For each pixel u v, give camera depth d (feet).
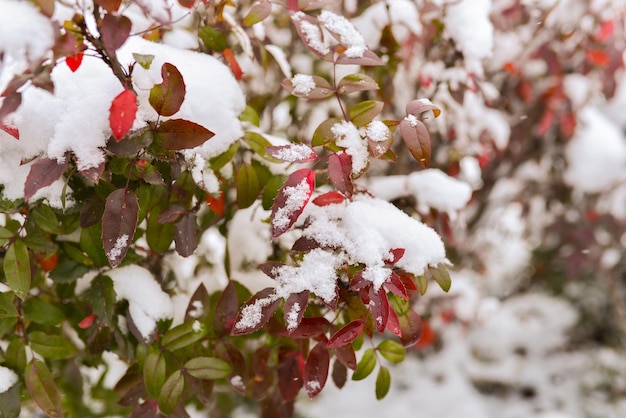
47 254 2.15
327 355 2.02
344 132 2.00
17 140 1.97
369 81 2.07
